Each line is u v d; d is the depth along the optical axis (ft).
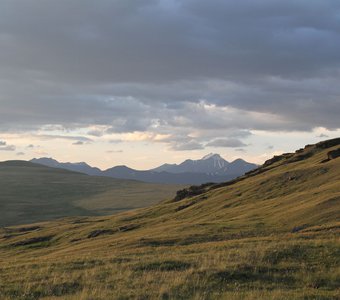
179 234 181.37
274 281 78.59
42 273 95.35
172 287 74.69
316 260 90.33
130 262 100.48
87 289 75.56
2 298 74.02
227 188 338.75
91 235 279.49
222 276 81.41
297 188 266.16
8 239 339.36
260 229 172.55
